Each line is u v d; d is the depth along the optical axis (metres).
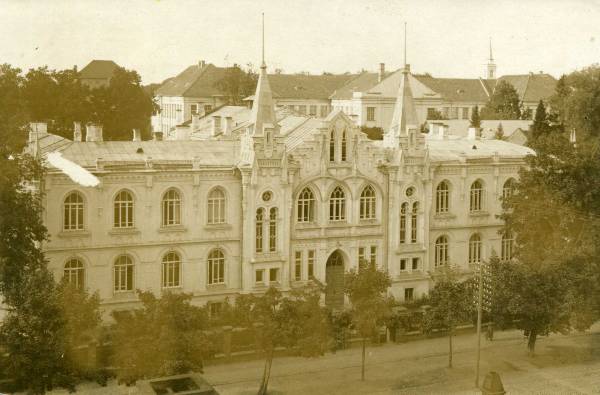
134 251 73.31
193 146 80.56
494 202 89.06
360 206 82.50
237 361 69.31
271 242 78.25
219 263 77.50
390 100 149.50
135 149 77.88
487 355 73.75
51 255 70.06
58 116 94.44
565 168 79.25
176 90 123.25
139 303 73.38
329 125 79.38
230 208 76.94
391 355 73.00
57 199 70.06
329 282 82.25
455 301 70.44
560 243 78.38
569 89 94.19
